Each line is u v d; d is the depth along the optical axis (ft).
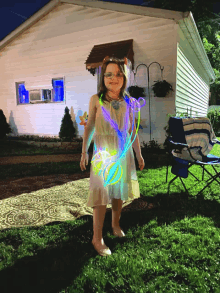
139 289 4.82
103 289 4.89
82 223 7.90
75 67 27.78
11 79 33.81
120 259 5.84
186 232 7.24
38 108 31.83
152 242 6.67
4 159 20.42
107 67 6.15
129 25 23.48
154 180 12.97
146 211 8.87
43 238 6.91
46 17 28.96
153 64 22.65
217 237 6.83
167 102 22.34
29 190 11.62
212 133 12.03
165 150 20.30
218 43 64.75
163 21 21.65
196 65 34.17
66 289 4.89
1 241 6.82
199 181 12.59
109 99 6.30
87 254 6.15
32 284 5.04
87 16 25.93
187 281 5.11
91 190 6.11
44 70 30.32
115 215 7.09
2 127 32.53
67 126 27.99
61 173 15.30
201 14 53.36
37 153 23.57
